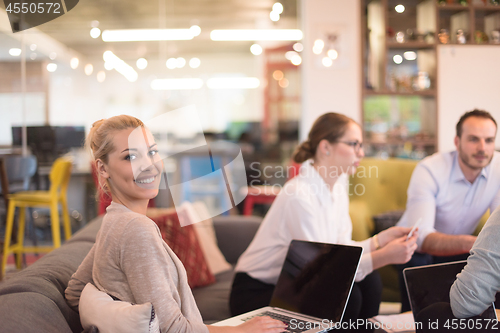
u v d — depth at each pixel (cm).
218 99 636
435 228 194
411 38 373
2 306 87
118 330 84
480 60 349
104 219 99
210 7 518
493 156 179
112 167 101
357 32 399
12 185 371
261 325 106
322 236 154
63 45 474
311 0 398
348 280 122
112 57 513
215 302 179
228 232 243
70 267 121
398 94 375
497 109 348
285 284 137
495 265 96
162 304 89
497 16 340
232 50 628
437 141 360
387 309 211
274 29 551
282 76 637
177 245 196
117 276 94
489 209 186
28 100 436
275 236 161
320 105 400
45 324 87
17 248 337
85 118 480
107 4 490
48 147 432
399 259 144
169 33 530
